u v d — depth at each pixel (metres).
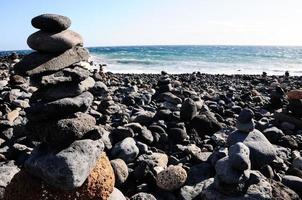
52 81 0.90
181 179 1.18
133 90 3.39
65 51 0.94
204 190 1.12
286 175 1.33
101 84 2.91
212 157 1.36
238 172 1.07
